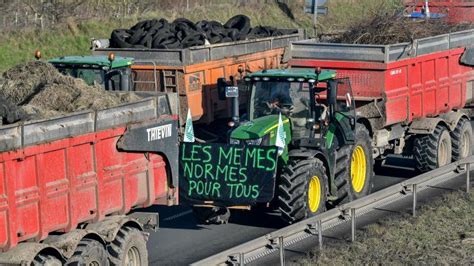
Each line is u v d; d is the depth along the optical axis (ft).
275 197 53.42
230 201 52.13
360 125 59.98
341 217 51.70
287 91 55.83
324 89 56.18
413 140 68.23
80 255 40.52
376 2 145.38
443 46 69.62
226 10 129.49
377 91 62.95
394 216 54.34
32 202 38.60
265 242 45.73
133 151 44.73
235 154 51.88
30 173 38.52
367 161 60.44
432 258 46.42
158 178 46.91
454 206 56.44
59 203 40.16
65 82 46.06
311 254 46.78
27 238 38.47
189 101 67.67
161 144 46.52
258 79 56.18
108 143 43.21
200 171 52.42
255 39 74.79
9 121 39.32
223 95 58.08
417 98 66.64
